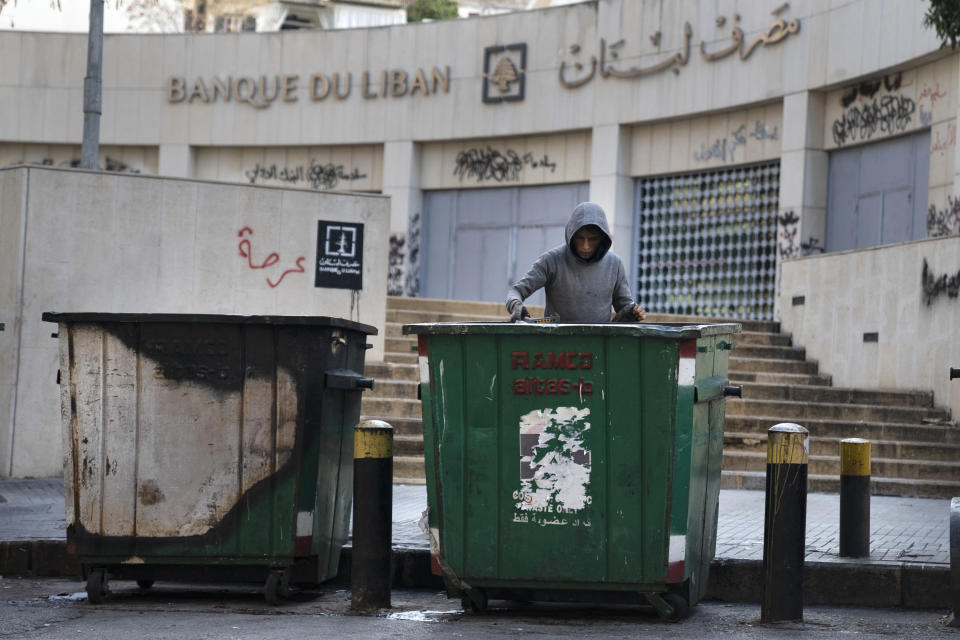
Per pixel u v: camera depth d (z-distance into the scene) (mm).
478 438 7008
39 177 14531
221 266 15250
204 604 7773
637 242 26344
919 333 15547
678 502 6754
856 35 21734
